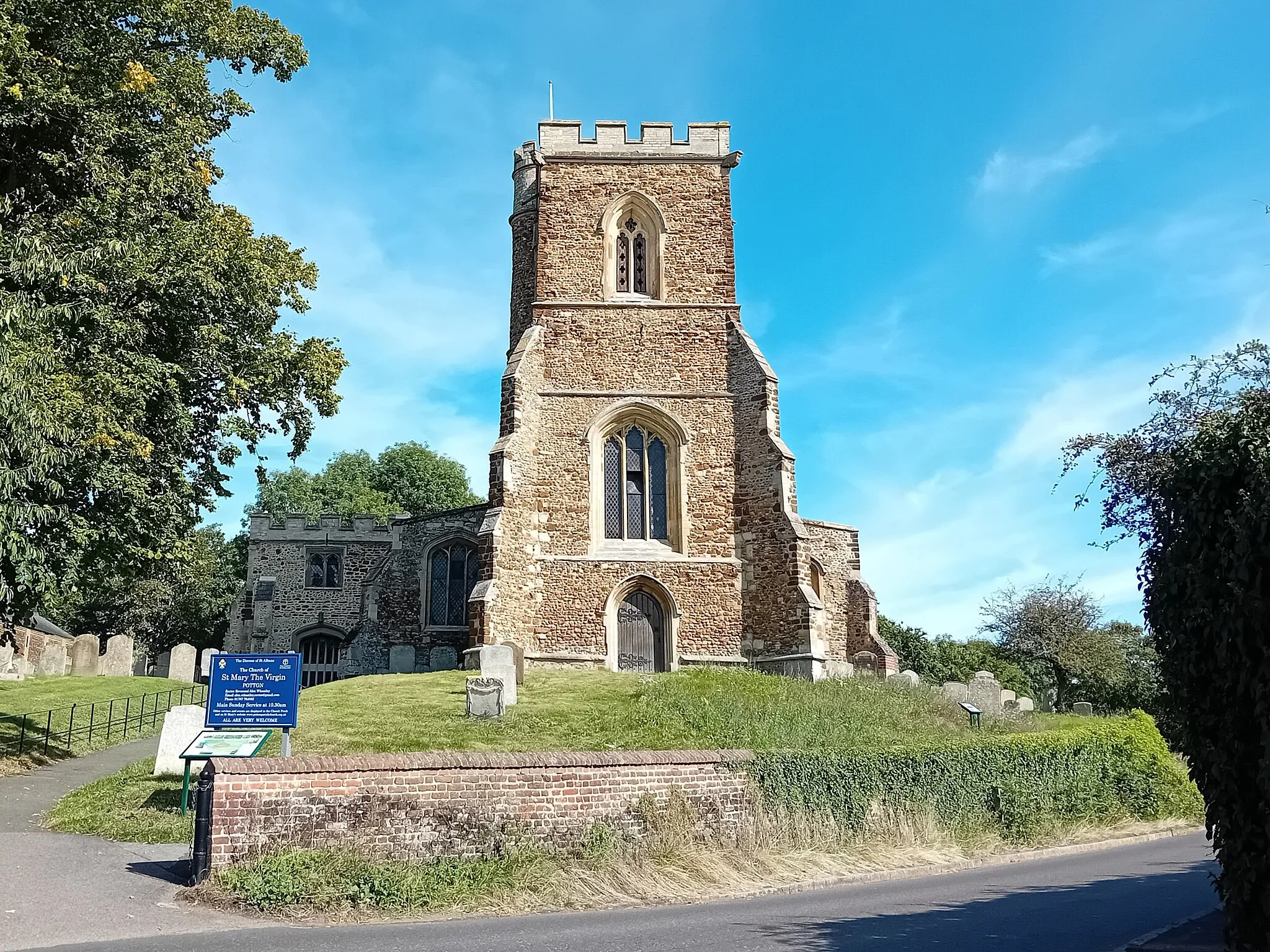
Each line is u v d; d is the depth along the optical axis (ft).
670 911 34.47
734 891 38.50
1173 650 24.39
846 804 47.88
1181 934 26.81
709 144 99.25
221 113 71.72
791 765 46.60
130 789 48.49
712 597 88.94
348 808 36.37
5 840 38.78
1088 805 61.62
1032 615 149.38
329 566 133.08
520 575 86.58
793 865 42.09
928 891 38.99
